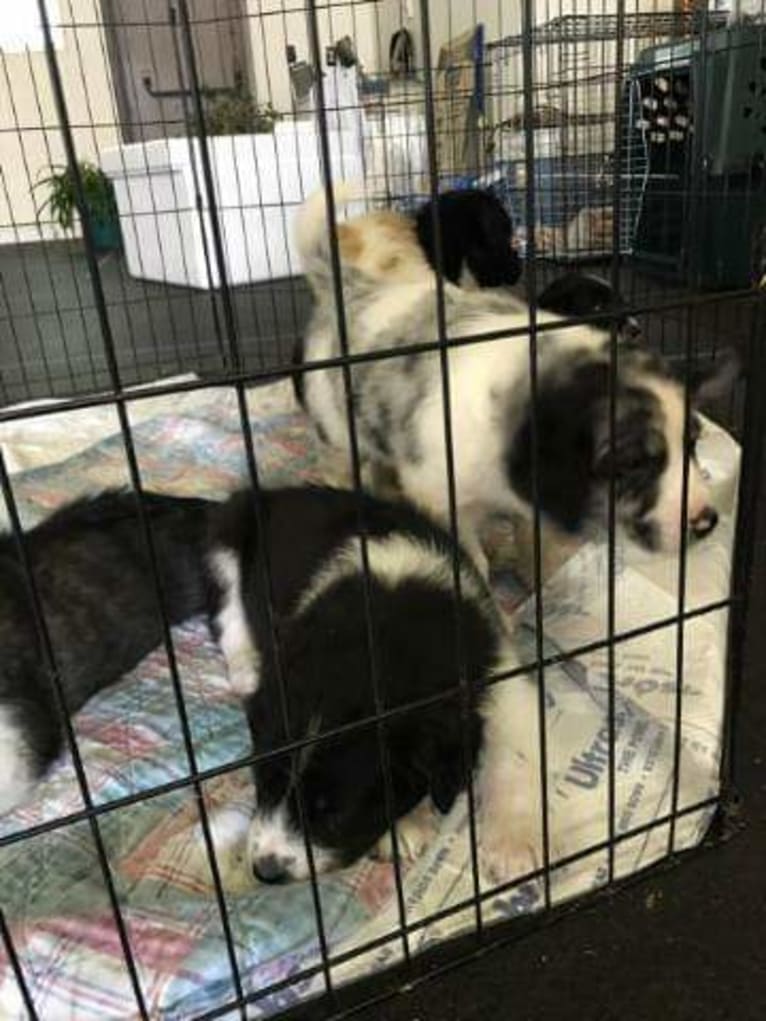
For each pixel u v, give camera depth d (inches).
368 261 101.3
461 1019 39.4
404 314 74.2
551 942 42.4
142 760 52.1
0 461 29.0
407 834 46.4
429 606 48.2
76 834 46.9
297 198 201.6
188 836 47.0
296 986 39.8
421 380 67.5
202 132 30.9
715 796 47.7
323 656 46.0
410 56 183.8
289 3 223.3
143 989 39.2
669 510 59.0
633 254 94.6
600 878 44.4
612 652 41.4
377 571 50.3
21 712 50.9
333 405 80.6
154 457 89.5
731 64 110.9
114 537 62.1
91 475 85.8
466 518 66.7
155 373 135.3
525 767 48.6
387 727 43.4
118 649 58.5
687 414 43.7
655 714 52.9
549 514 62.8
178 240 194.1
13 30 139.5
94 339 162.7
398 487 71.3
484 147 142.3
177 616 62.8
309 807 43.3
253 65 249.9
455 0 193.0
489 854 45.2
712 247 64.7
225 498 67.7
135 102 261.7
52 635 54.4
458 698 42.3
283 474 79.0
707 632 59.3
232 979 38.5
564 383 60.0
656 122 122.6
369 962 40.8
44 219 273.0
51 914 42.5
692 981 40.4
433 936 41.8
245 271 201.2
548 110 124.3
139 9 255.3
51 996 39.0
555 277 107.7
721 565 65.7
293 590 52.6
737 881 45.0
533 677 49.6
